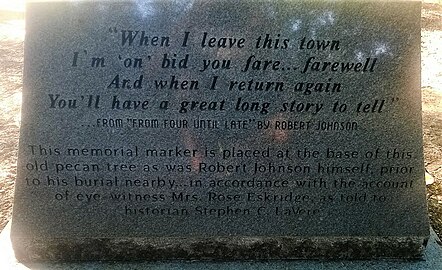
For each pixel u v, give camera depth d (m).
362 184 0.80
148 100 0.75
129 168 0.78
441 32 2.10
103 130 0.76
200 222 0.81
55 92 0.75
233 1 0.72
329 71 0.74
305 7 0.72
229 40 0.73
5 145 1.21
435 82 1.65
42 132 0.76
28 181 0.78
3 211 0.95
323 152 0.78
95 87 0.74
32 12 0.72
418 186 0.80
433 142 1.25
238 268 0.81
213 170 0.78
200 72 0.74
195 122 0.76
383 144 0.78
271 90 0.75
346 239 0.82
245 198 0.80
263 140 0.77
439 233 0.91
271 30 0.73
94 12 0.72
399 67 0.75
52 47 0.73
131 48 0.73
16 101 1.45
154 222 0.81
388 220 0.81
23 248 0.80
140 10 0.72
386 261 0.82
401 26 0.73
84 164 0.78
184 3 0.72
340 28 0.73
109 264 0.81
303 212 0.81
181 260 0.82
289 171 0.79
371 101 0.76
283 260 0.82
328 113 0.76
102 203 0.80
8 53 1.81
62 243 0.81
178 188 0.79
